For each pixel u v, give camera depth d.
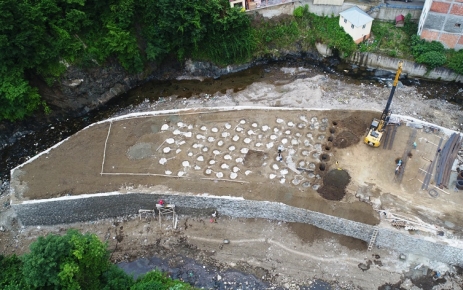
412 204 23.78
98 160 26.41
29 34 27.19
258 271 23.16
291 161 26.30
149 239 24.94
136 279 22.08
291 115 28.91
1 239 25.27
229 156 26.66
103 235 25.27
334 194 24.31
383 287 21.95
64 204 24.55
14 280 18.95
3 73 27.89
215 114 29.17
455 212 23.36
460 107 31.22
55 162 26.38
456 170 25.30
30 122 31.42
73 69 30.81
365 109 30.19
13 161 29.81
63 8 29.77
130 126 28.50
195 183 25.12
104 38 31.05
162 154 26.78
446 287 21.75
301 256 23.52
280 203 24.02
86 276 18.73
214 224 25.31
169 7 30.42
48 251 17.80
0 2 25.19
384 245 23.38
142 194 24.61
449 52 32.56
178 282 20.95
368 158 26.14
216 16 31.27
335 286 22.22
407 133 27.31
